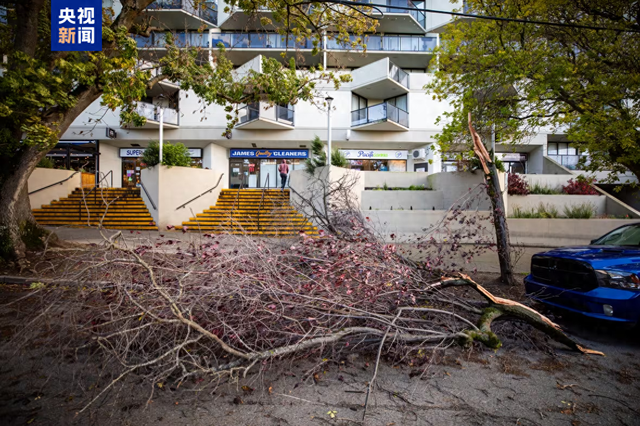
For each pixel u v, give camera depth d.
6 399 2.35
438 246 5.12
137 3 7.05
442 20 22.98
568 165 21.25
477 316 3.87
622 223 11.52
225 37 21.48
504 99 8.68
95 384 2.53
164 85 19.47
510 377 2.85
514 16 8.09
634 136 7.00
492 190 6.12
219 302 2.73
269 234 4.35
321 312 2.93
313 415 2.26
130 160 21.02
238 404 2.36
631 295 3.32
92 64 5.70
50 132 5.77
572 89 8.05
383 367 2.98
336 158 13.05
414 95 21.02
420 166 21.23
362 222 4.70
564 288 3.91
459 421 2.23
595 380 2.81
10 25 7.39
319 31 7.88
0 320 3.73
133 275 2.79
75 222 13.40
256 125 19.75
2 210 6.24
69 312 2.58
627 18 7.49
